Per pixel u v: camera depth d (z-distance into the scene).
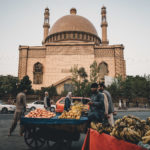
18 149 4.79
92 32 64.31
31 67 49.75
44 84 48.12
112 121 5.62
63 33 60.97
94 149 3.48
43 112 5.24
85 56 48.75
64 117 4.73
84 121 4.72
